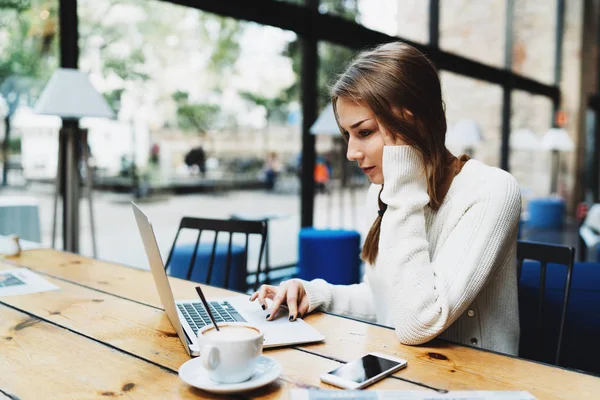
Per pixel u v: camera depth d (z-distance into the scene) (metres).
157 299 1.27
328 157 4.64
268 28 3.76
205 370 0.80
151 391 0.75
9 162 3.12
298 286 1.16
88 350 0.93
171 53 3.79
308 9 3.92
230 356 0.72
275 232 5.56
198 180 4.84
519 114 7.90
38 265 1.66
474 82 6.71
